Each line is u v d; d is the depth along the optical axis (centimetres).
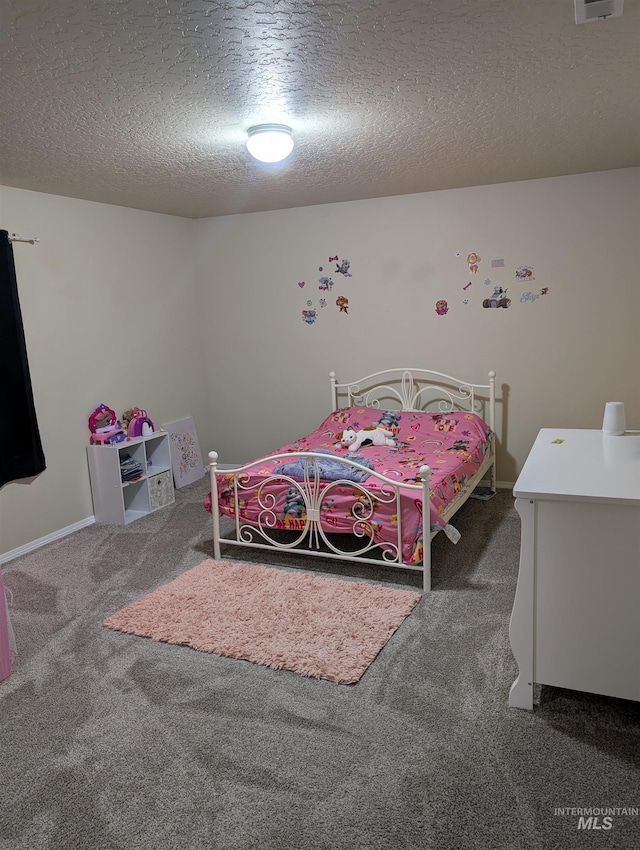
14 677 250
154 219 491
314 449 422
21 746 210
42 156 308
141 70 206
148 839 171
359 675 238
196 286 542
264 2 163
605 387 436
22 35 178
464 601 296
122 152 306
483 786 183
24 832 175
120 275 459
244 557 360
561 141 321
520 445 464
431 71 218
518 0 168
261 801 182
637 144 332
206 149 307
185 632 275
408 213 464
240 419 551
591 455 252
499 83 232
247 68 208
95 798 186
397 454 404
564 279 432
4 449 370
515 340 452
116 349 457
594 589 202
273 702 228
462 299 461
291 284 510
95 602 314
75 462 424
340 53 199
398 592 303
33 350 393
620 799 177
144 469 452
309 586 314
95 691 239
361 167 363
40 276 395
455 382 474
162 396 505
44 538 402
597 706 218
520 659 214
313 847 166
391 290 479
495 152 340
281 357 525
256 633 272
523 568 209
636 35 193
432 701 224
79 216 422
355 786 186
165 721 219
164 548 384
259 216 510
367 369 499
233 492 349
